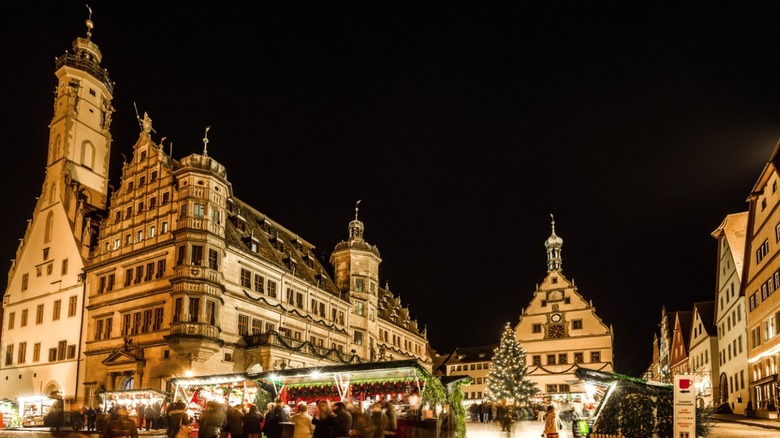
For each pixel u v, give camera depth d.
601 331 79.94
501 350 69.81
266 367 48.28
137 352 47.09
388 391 33.28
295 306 58.59
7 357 60.22
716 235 62.31
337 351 59.09
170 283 46.59
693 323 74.44
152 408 36.19
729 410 55.16
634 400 20.80
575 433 28.09
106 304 51.81
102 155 64.44
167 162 52.75
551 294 83.81
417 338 90.75
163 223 49.53
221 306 47.81
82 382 51.94
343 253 71.06
